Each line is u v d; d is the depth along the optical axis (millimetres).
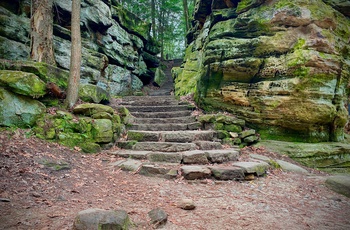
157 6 25797
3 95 5309
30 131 5457
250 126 8055
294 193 4371
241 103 8203
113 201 3602
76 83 7023
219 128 7609
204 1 12070
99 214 2611
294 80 7012
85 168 4945
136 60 16844
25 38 9008
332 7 7918
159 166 5250
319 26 7219
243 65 8094
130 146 6605
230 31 8836
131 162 5527
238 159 6008
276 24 7730
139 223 2914
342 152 7117
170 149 6301
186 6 19453
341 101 7699
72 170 4645
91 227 2430
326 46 7090
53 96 6695
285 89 7160
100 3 12367
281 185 4793
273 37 7688
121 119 7836
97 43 12703
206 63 9273
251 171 5062
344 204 3932
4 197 3152
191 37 16531
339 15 7914
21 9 9141
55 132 5809
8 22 8492
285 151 6941
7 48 8352
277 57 7578
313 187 4746
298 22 7332
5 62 6410
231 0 9492
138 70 17328
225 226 2984
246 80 8281
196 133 6895
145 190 4203
